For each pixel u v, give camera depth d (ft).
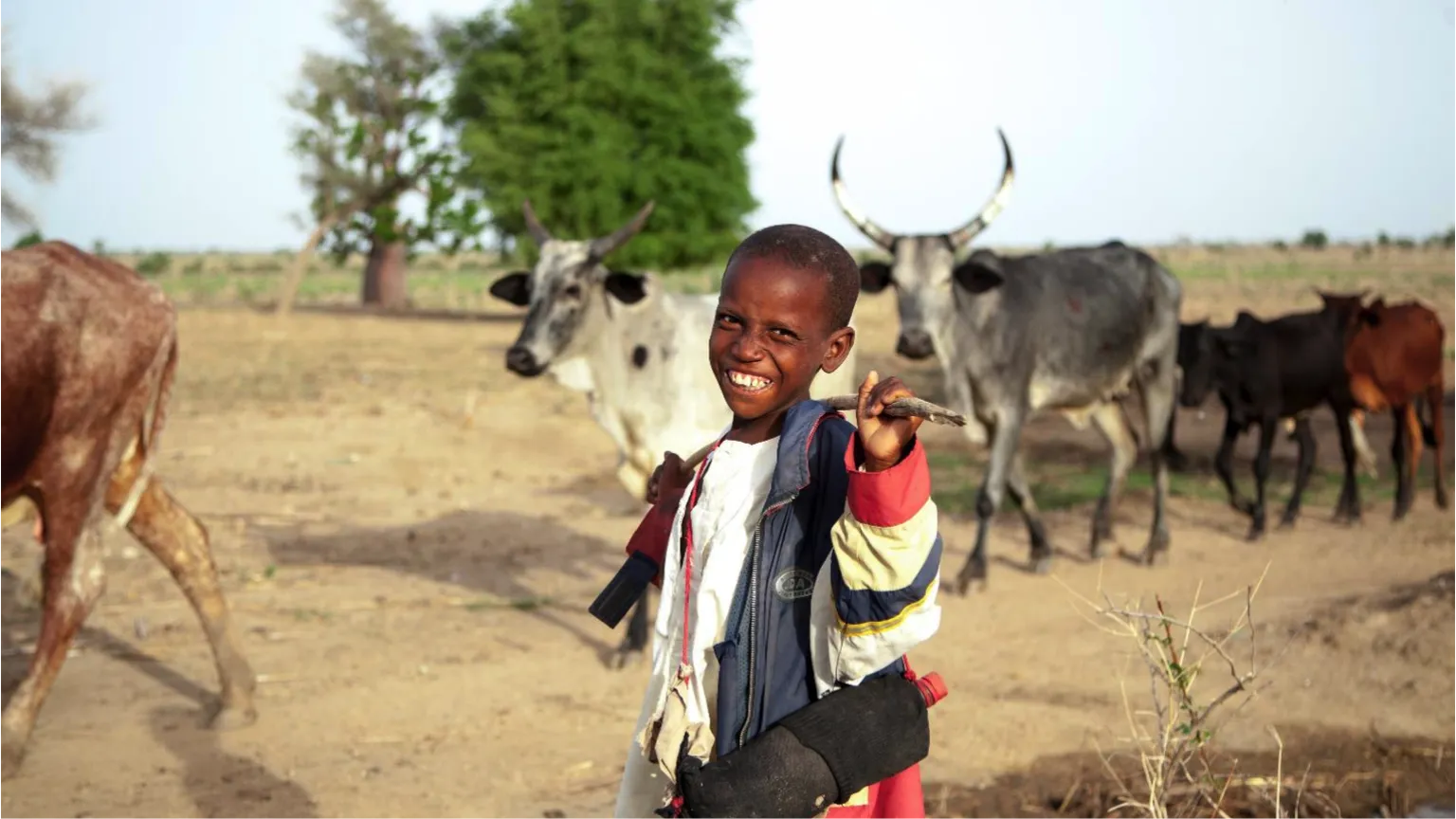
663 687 7.41
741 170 115.14
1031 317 28.14
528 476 41.45
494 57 111.65
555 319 23.53
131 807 16.07
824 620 6.90
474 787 16.92
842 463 7.05
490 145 109.50
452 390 62.03
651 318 24.31
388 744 18.47
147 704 19.90
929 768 17.39
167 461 41.83
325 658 22.36
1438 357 34.94
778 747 6.79
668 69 112.06
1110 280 29.99
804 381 7.27
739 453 7.43
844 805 7.07
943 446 45.96
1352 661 21.30
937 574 6.47
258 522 33.24
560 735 18.98
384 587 27.37
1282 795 15.72
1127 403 56.95
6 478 16.87
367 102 120.88
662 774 7.63
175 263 297.74
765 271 7.06
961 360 27.37
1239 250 351.25
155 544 18.94
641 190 109.60
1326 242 359.66
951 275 27.17
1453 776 16.80
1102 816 15.44
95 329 17.25
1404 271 213.05
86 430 17.28
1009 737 18.52
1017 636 24.00
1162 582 28.07
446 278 222.28
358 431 48.80
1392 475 41.27
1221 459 33.30
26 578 18.78
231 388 60.49
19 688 17.20
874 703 6.93
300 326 98.73
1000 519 34.88
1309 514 35.73
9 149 77.46
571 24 113.39
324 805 16.26
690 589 7.43
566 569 29.40
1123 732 18.56
